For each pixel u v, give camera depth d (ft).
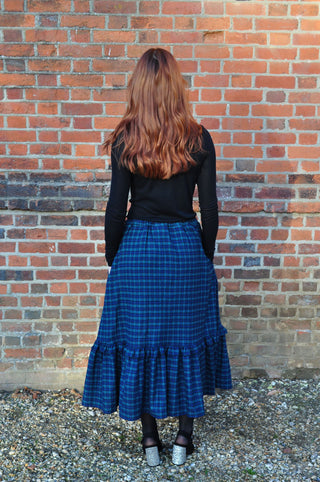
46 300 9.59
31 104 9.00
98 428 8.46
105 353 7.11
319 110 9.27
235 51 9.03
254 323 9.94
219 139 9.30
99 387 7.37
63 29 8.82
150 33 8.91
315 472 7.22
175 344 6.89
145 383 6.93
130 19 8.84
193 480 7.04
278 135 9.32
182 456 7.32
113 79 9.01
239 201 9.50
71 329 9.70
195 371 6.97
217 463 7.44
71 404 9.25
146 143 6.32
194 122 6.70
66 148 9.17
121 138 6.48
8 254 9.41
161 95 6.38
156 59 6.51
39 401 9.34
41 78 8.94
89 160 9.23
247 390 9.68
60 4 8.75
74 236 9.44
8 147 9.10
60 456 7.61
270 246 9.69
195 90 9.12
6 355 9.70
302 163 9.42
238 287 9.81
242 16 8.93
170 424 8.52
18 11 8.73
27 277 9.50
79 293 9.61
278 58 9.09
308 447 7.84
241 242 9.66
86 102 9.05
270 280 9.80
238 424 8.54
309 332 10.02
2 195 9.21
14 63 8.87
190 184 6.77
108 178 9.29
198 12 8.88
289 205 9.54
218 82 9.11
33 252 9.43
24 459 7.50
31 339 9.67
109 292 7.05
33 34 8.80
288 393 9.54
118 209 6.61
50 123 9.09
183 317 6.84
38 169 9.20
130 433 8.32
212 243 7.17
